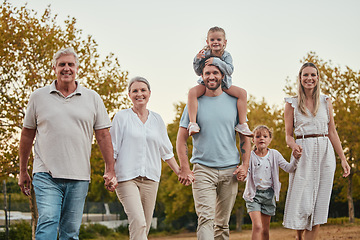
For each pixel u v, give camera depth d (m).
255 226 5.31
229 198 4.86
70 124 3.85
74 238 3.93
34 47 14.38
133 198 4.58
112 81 14.92
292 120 5.16
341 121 20.09
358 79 20.16
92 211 31.78
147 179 4.80
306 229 5.09
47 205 3.69
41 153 3.82
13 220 21.78
